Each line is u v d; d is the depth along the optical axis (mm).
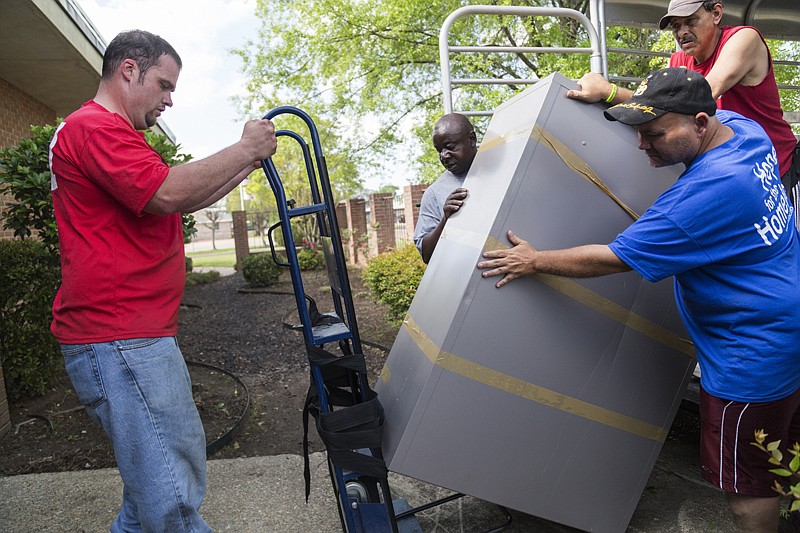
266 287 11484
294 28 11922
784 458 1958
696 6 2346
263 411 4344
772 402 1850
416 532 2283
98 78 7438
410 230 9719
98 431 3924
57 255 4246
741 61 2262
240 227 15484
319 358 1951
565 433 2111
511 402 2021
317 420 2092
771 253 1812
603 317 2129
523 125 2092
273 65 12211
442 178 2934
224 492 2902
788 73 7270
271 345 6516
